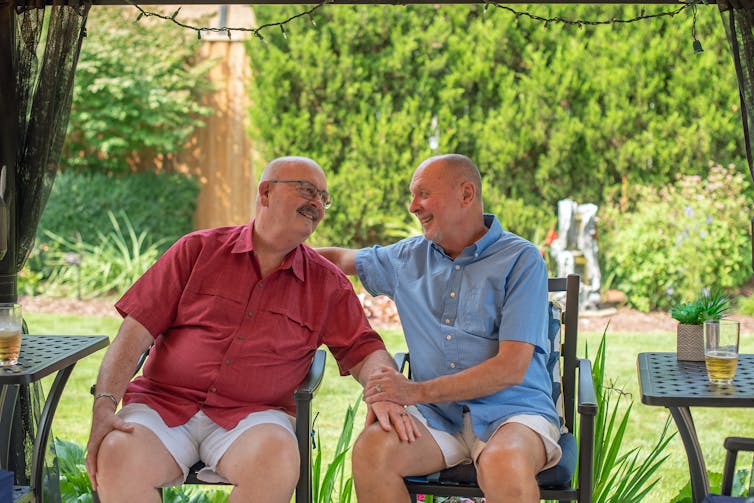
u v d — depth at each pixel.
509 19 7.88
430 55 8.05
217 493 3.32
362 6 7.96
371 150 7.97
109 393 2.63
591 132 7.79
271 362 2.76
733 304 7.36
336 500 3.63
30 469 3.13
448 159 2.81
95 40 8.78
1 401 3.01
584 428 2.49
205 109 8.83
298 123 8.05
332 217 8.08
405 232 7.98
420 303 2.82
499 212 7.86
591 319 7.12
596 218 7.69
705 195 7.52
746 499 2.37
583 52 7.80
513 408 2.66
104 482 2.49
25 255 3.14
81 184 8.67
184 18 9.06
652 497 3.68
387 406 2.60
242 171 9.04
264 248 2.83
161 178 8.88
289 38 8.05
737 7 2.83
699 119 7.73
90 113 8.81
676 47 7.69
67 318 7.14
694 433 2.62
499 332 2.72
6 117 3.01
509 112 7.84
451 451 2.62
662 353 3.06
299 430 2.62
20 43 3.06
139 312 2.75
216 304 2.77
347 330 2.88
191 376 2.73
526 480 2.41
